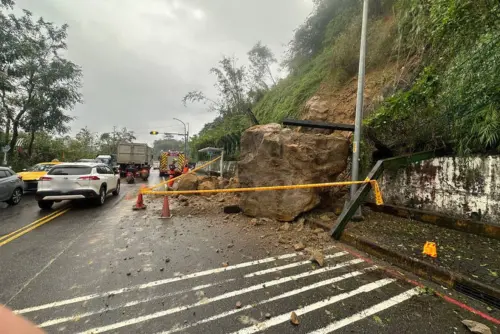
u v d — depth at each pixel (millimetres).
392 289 2814
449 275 2842
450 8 3383
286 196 5328
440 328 2164
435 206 4848
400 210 5293
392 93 7172
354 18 10281
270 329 2158
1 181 7434
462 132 4344
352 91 9023
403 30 7375
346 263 3508
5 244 4305
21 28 13805
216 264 3502
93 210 7137
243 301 2594
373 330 2141
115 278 3090
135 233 4938
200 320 2287
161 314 2377
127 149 19516
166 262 3574
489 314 2361
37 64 15484
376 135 5895
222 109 23422
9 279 3047
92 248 4125
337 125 5867
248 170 5941
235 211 6418
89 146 42188
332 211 5766
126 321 2271
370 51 9016
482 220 4109
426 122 5039
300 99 11312
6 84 12719
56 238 4645
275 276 3143
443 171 4703
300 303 2553
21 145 21453
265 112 14922
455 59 4457
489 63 3527
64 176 7086
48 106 16516
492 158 3979
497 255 3322
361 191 4500
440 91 4828
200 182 10016
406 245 3703
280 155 5500
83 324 2227
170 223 5652
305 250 3982
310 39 14406
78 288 2844
